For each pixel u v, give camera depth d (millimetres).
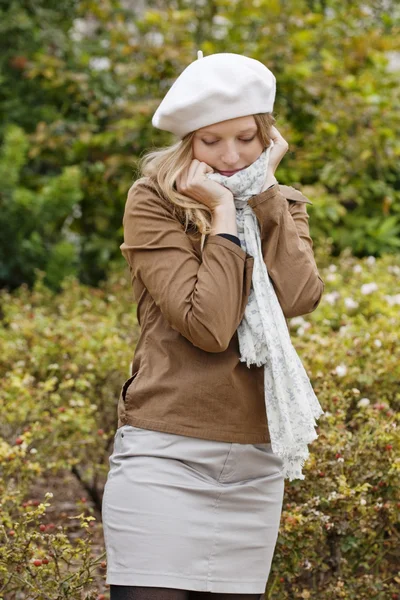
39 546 5723
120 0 15672
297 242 4012
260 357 3865
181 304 3740
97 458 7258
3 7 13547
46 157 12820
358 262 10344
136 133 11727
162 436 3826
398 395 6371
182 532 3742
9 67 13297
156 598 3732
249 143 3986
